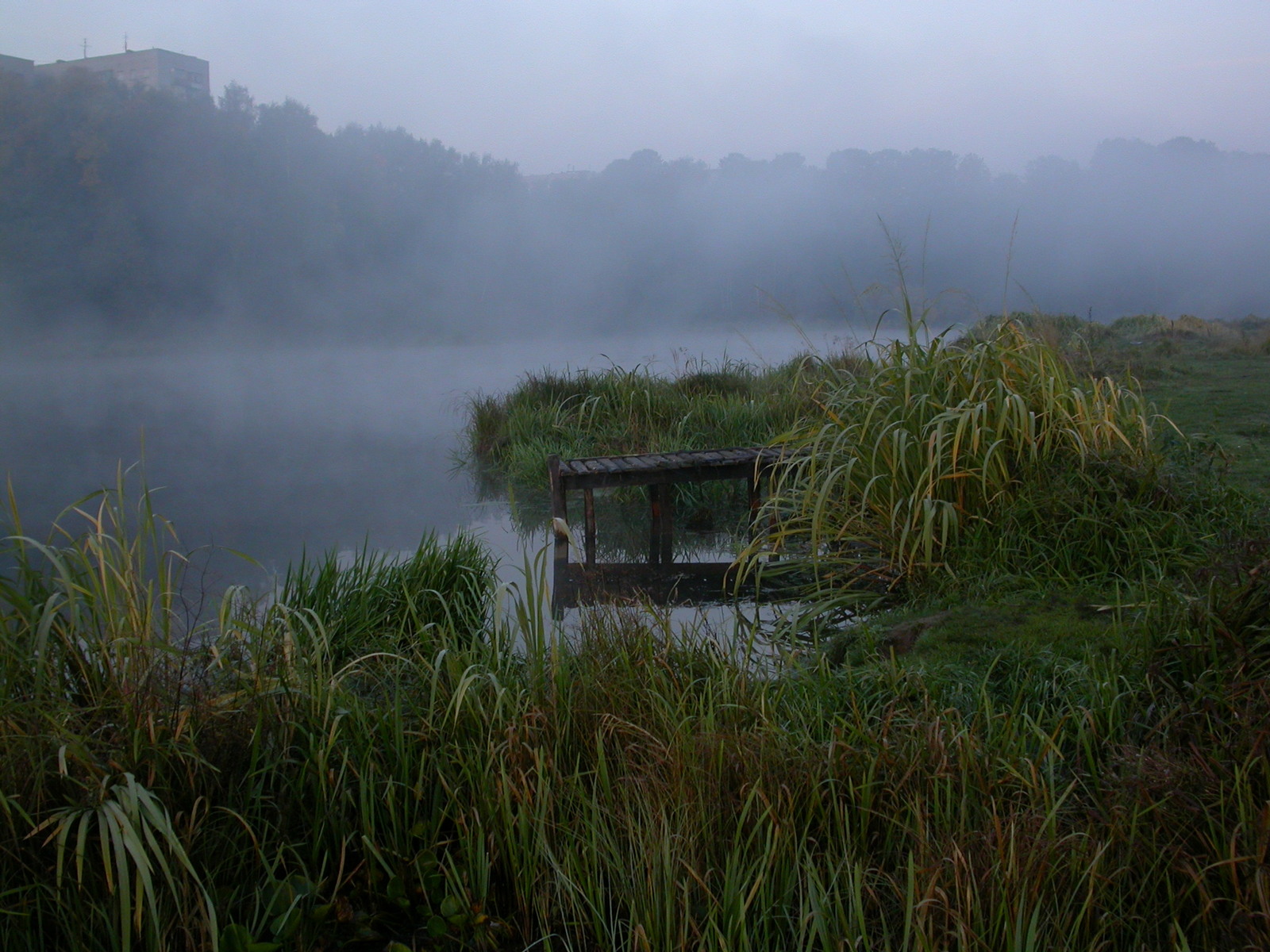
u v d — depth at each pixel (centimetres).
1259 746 219
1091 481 462
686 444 959
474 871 241
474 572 486
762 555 546
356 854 254
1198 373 1110
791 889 216
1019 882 200
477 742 284
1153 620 328
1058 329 1623
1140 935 193
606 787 254
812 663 389
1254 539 329
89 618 287
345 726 281
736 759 258
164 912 216
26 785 223
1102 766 257
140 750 240
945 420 472
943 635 367
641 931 206
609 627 387
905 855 227
